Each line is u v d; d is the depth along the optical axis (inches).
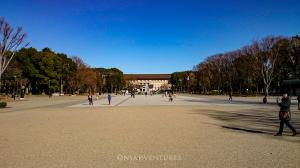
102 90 5585.6
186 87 5531.5
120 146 398.6
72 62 3690.9
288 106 485.7
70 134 506.0
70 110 1138.0
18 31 1760.6
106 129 571.5
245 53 2770.7
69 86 3799.2
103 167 292.7
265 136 485.1
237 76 3208.7
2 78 2449.6
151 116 863.1
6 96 2728.8
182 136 483.8
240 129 572.1
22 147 391.5
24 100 2167.8
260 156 337.1
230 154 348.5
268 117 823.7
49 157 333.7
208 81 3752.5
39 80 3280.0
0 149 378.9
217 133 517.7
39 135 494.9
